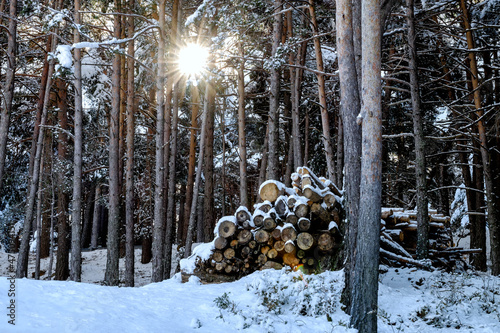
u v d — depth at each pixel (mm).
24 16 16344
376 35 5949
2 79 18266
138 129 24141
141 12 16125
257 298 6766
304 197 8633
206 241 19156
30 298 4602
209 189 19469
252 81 21219
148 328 4695
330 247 8281
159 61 12812
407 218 12305
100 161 22297
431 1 15500
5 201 21859
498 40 16125
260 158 25141
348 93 7035
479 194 17312
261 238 8688
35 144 16844
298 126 15961
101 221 34875
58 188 17703
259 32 15992
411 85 12469
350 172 6949
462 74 19484
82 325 4125
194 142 21234
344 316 6305
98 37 17469
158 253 12391
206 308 6152
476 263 16812
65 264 18047
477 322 6434
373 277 5719
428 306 6812
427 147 19844
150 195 22391
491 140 17266
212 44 13773
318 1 15945
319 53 12758
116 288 6531
